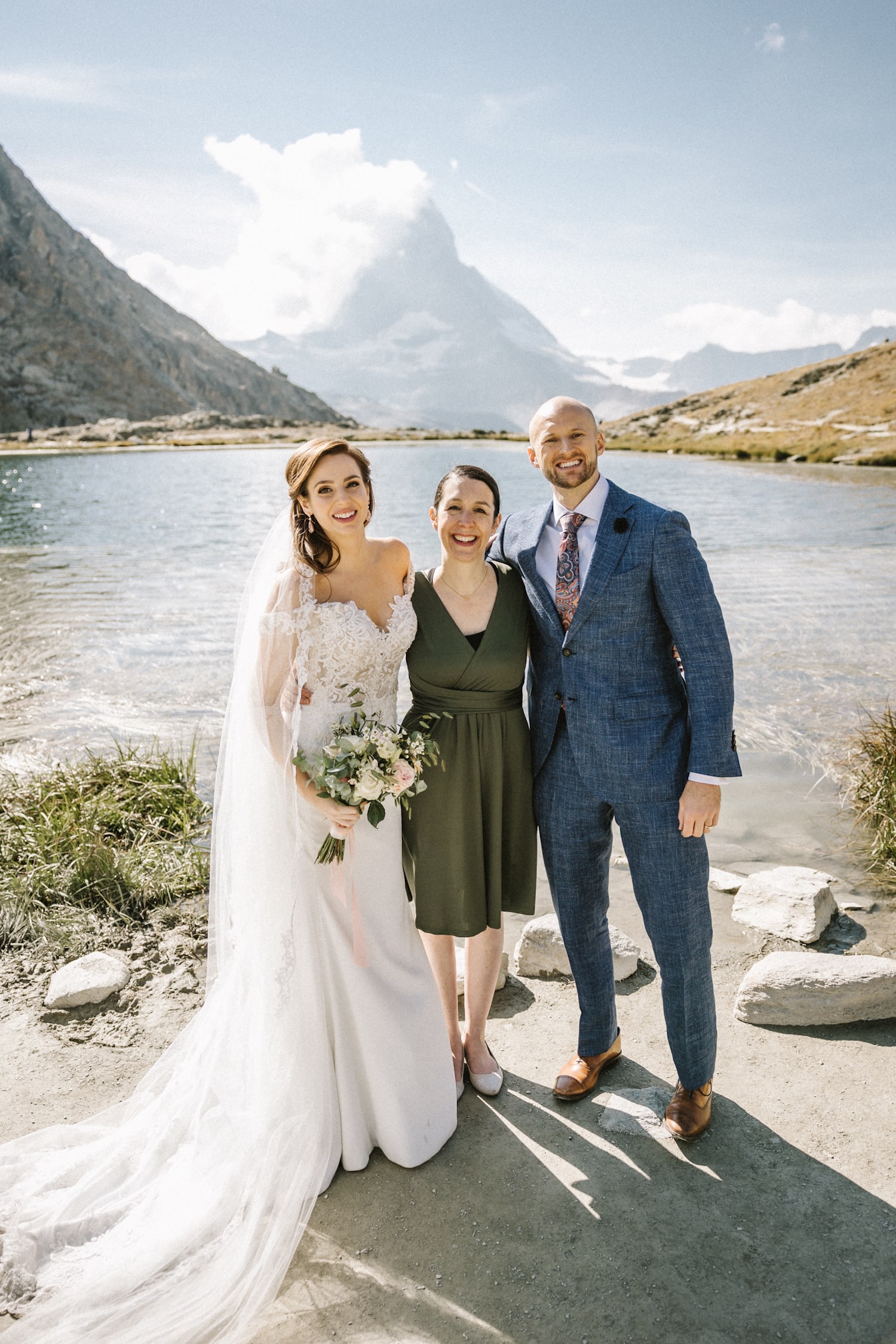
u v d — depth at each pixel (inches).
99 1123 97.9
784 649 303.6
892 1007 111.8
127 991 123.1
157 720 237.9
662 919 93.0
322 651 92.6
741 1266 78.9
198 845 162.7
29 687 266.8
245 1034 92.5
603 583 90.5
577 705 94.0
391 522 628.7
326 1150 91.1
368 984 92.7
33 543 605.6
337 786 86.9
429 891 99.8
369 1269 80.5
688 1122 94.3
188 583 444.8
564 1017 118.4
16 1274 79.9
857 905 144.0
